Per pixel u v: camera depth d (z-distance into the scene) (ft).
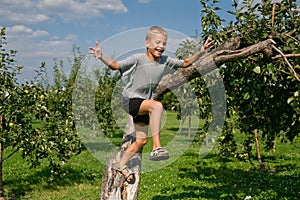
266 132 28.50
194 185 38.06
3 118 33.83
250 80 23.79
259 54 23.02
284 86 25.11
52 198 33.99
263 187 36.50
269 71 20.21
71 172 46.32
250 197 31.55
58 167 39.04
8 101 34.17
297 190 34.78
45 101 36.83
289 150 63.87
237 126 32.96
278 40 23.16
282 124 27.27
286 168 48.08
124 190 18.71
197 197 32.83
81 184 39.88
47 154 35.70
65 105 39.19
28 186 38.81
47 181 40.40
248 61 24.16
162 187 37.37
